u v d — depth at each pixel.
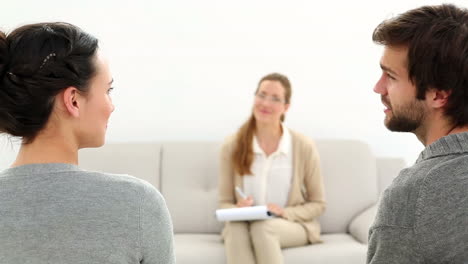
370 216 3.26
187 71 3.96
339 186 3.49
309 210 3.24
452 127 1.06
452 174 0.98
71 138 1.02
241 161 3.27
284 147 3.30
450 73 1.02
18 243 0.92
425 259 0.98
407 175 1.03
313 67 3.96
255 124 3.34
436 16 1.05
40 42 0.97
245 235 2.99
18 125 0.97
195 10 3.93
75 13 3.92
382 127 3.99
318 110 3.98
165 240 1.01
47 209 0.94
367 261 1.09
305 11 3.94
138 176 3.54
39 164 0.98
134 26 3.93
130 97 3.96
